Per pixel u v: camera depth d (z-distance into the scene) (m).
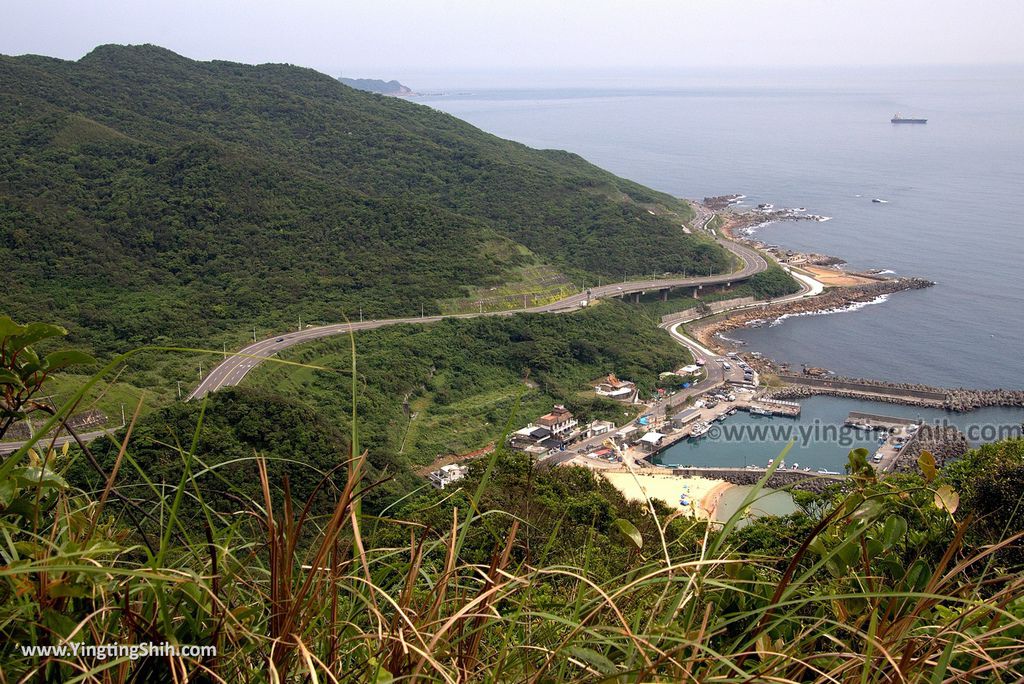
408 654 2.39
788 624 2.94
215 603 2.28
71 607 2.45
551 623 2.93
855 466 2.88
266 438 26.09
